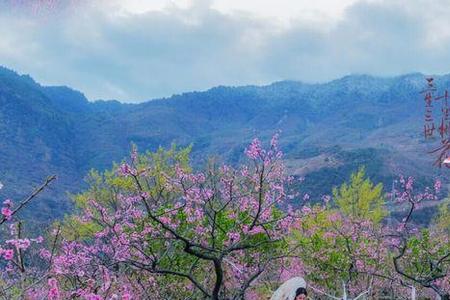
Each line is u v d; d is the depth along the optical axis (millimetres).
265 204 13203
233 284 13586
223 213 12945
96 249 11758
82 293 6980
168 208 12641
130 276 11633
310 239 16516
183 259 12656
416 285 16484
